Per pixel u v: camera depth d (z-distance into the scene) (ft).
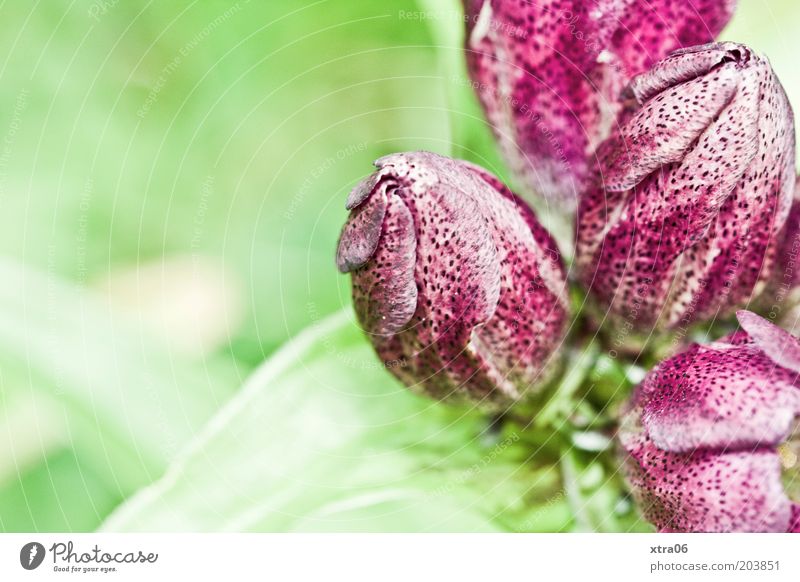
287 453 0.72
